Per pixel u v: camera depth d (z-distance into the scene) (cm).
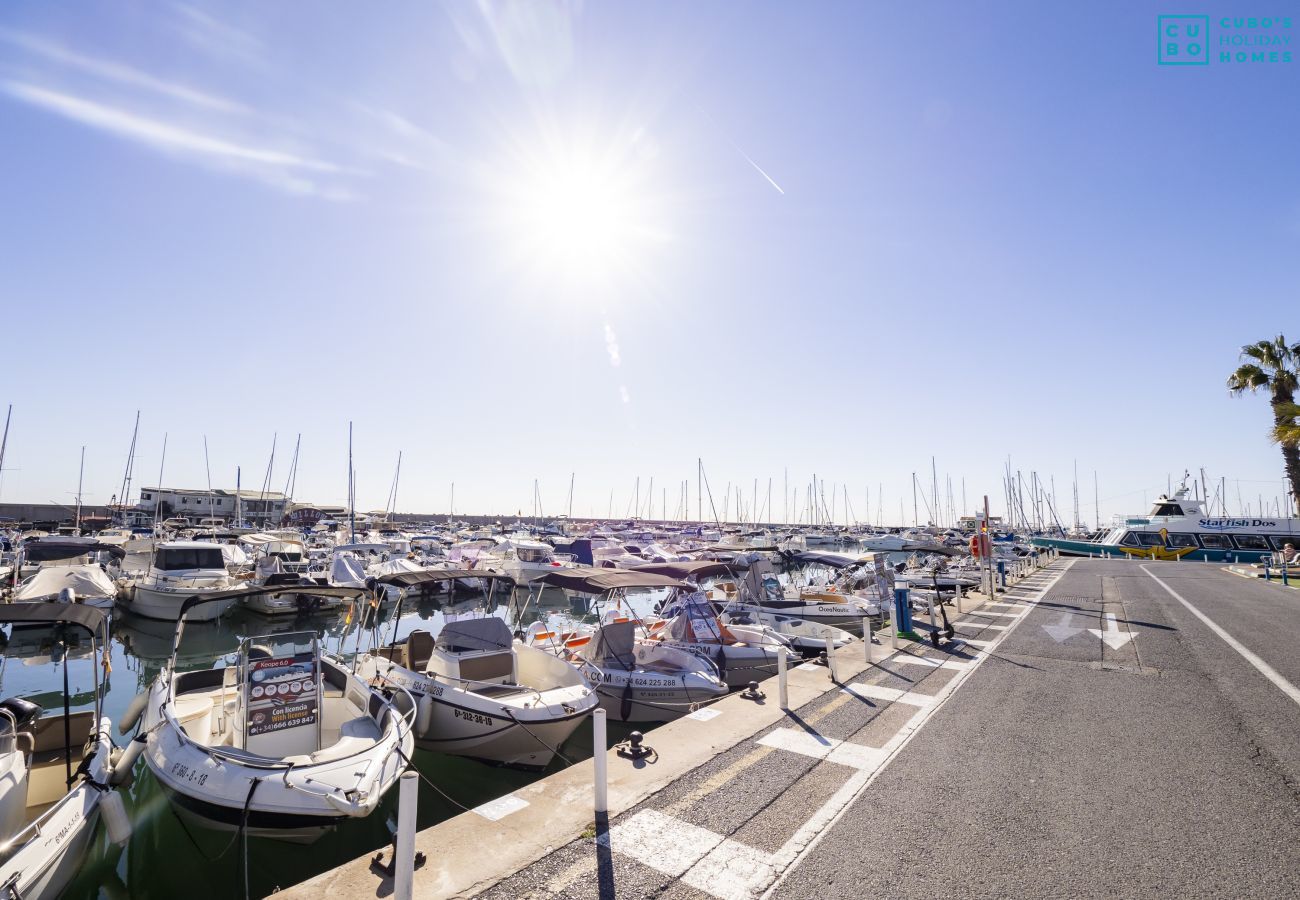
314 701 920
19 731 909
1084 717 864
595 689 1301
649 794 623
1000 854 507
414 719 997
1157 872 479
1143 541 4728
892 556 6272
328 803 734
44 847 673
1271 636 1470
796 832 547
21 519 7856
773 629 1758
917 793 623
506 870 489
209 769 782
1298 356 3356
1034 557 4378
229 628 2717
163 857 864
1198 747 745
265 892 784
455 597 3503
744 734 798
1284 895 449
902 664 1194
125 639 2473
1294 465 3369
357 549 4862
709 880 476
